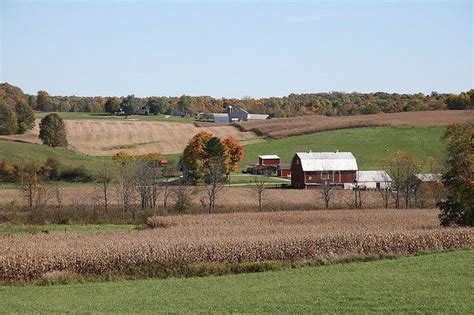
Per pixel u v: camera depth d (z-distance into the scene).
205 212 86.50
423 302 29.88
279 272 41.56
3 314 30.05
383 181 115.94
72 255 43.88
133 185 91.19
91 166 121.56
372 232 52.59
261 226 63.78
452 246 50.78
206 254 45.91
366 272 39.41
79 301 33.50
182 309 30.38
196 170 125.81
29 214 80.25
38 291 37.34
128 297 34.28
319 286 35.00
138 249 44.78
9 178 111.31
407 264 41.97
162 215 81.44
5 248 46.69
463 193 59.31
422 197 96.81
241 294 33.78
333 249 48.84
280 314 28.69
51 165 117.38
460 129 62.81
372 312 28.42
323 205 94.38
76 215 80.69
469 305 29.09
